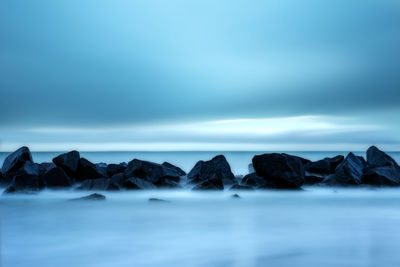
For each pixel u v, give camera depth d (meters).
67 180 20.98
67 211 16.50
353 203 18.77
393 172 22.77
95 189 20.47
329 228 13.85
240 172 40.56
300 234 12.94
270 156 21.47
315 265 9.74
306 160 26.70
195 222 14.76
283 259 10.21
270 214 16.41
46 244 11.60
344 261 9.98
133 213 16.27
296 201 19.31
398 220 15.30
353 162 23.06
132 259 10.27
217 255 10.59
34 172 21.02
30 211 16.31
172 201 19.09
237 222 14.93
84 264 9.85
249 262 10.00
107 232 13.14
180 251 10.95
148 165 22.03
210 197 20.30
